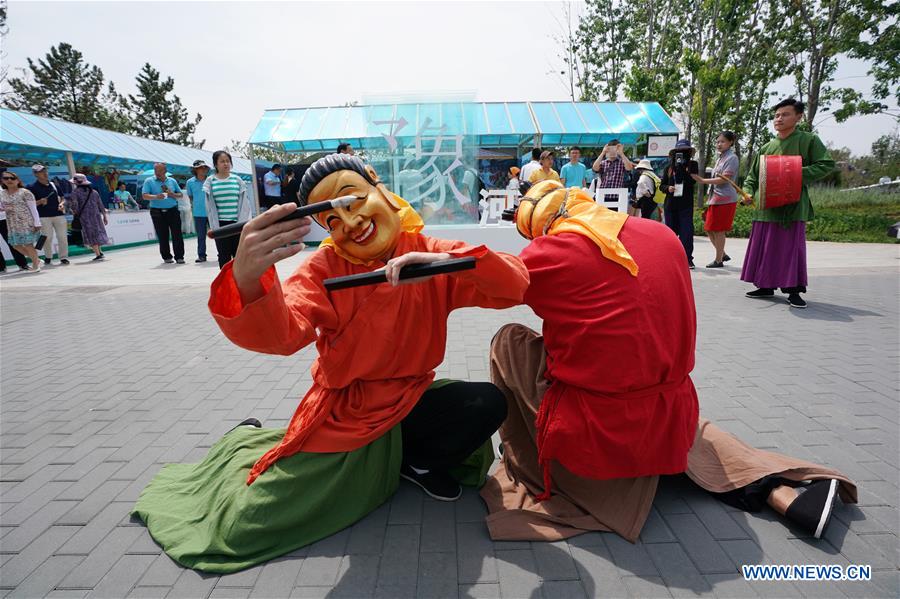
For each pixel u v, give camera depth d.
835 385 3.37
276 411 3.26
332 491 1.95
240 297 1.44
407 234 1.95
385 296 1.88
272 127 12.67
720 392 3.29
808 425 2.84
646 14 22.34
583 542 1.95
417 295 1.91
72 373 4.02
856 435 2.72
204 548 1.91
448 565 1.85
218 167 7.85
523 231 2.29
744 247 10.35
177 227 9.60
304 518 1.93
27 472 2.60
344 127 12.63
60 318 5.71
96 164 17.59
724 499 2.16
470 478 2.36
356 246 1.75
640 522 1.97
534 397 2.25
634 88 17.05
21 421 3.18
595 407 1.91
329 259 1.92
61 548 2.02
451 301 1.98
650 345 1.81
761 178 5.03
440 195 6.48
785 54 18.56
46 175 9.59
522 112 13.90
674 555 1.88
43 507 2.30
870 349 4.04
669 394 1.93
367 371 1.91
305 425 1.94
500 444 2.69
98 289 7.24
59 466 2.65
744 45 19.80
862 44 15.19
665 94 16.91
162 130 46.34
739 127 20.17
